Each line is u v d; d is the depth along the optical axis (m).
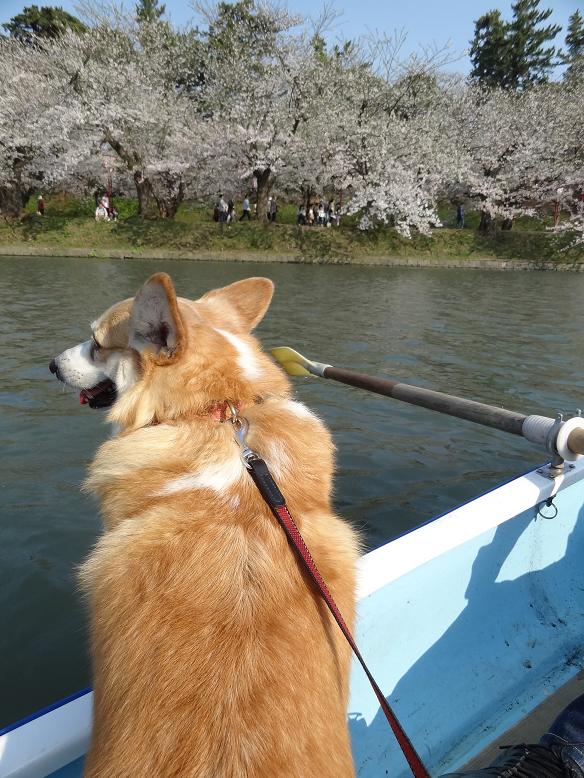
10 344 9.50
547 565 2.74
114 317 1.95
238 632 1.20
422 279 20.42
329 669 1.25
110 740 1.14
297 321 12.30
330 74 26.06
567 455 2.17
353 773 1.21
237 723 1.09
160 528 1.35
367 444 6.12
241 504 1.41
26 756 1.28
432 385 8.43
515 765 1.61
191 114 27.33
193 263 22.70
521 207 30.53
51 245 23.41
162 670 1.15
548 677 2.38
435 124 27.66
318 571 1.38
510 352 10.36
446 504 5.03
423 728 2.13
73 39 25.34
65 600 3.63
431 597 2.25
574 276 22.86
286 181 29.08
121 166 27.06
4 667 3.16
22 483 5.00
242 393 1.66
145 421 1.63
